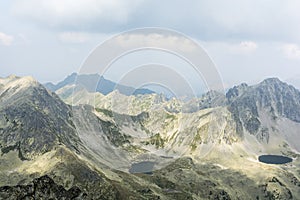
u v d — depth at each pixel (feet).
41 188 524.93
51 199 517.96
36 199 506.48
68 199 529.45
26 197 503.61
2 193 496.64
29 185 522.88
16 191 506.89
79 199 536.42
